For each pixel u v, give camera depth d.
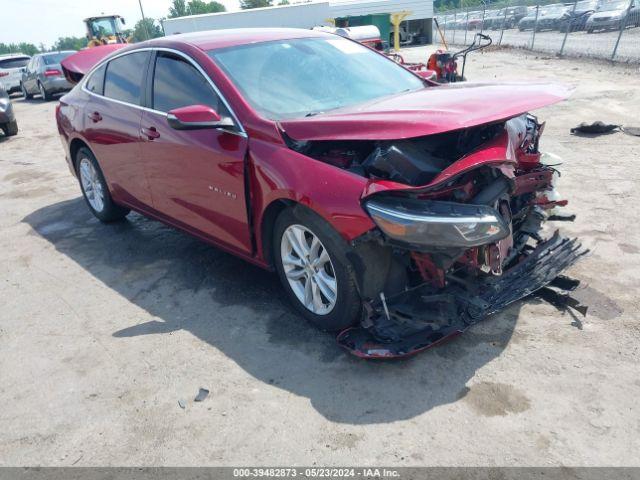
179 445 2.47
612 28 22.08
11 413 2.78
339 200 2.72
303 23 29.94
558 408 2.52
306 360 2.99
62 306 3.84
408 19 33.25
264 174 3.09
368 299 2.89
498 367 2.81
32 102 18.67
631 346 2.90
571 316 3.19
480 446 2.34
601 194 5.10
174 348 3.20
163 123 3.88
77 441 2.55
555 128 7.84
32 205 6.34
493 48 22.73
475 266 2.86
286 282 3.33
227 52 3.71
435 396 2.65
